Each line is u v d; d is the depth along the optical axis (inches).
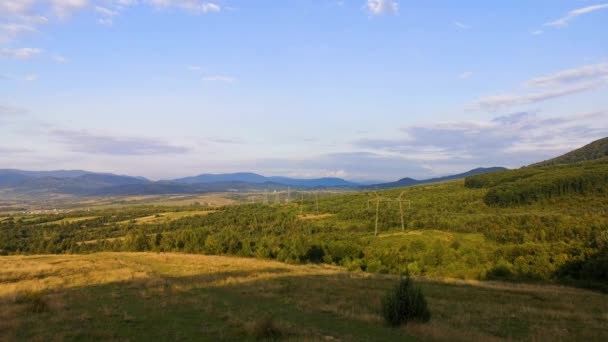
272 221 5275.6
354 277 1780.3
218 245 3417.8
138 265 2096.5
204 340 655.8
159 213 7224.4
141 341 644.1
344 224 4655.5
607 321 965.8
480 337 719.7
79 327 716.0
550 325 896.3
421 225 4141.2
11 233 4918.8
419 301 834.2
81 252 4119.1
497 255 2600.9
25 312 834.2
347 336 709.3
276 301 1115.9
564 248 2427.4
